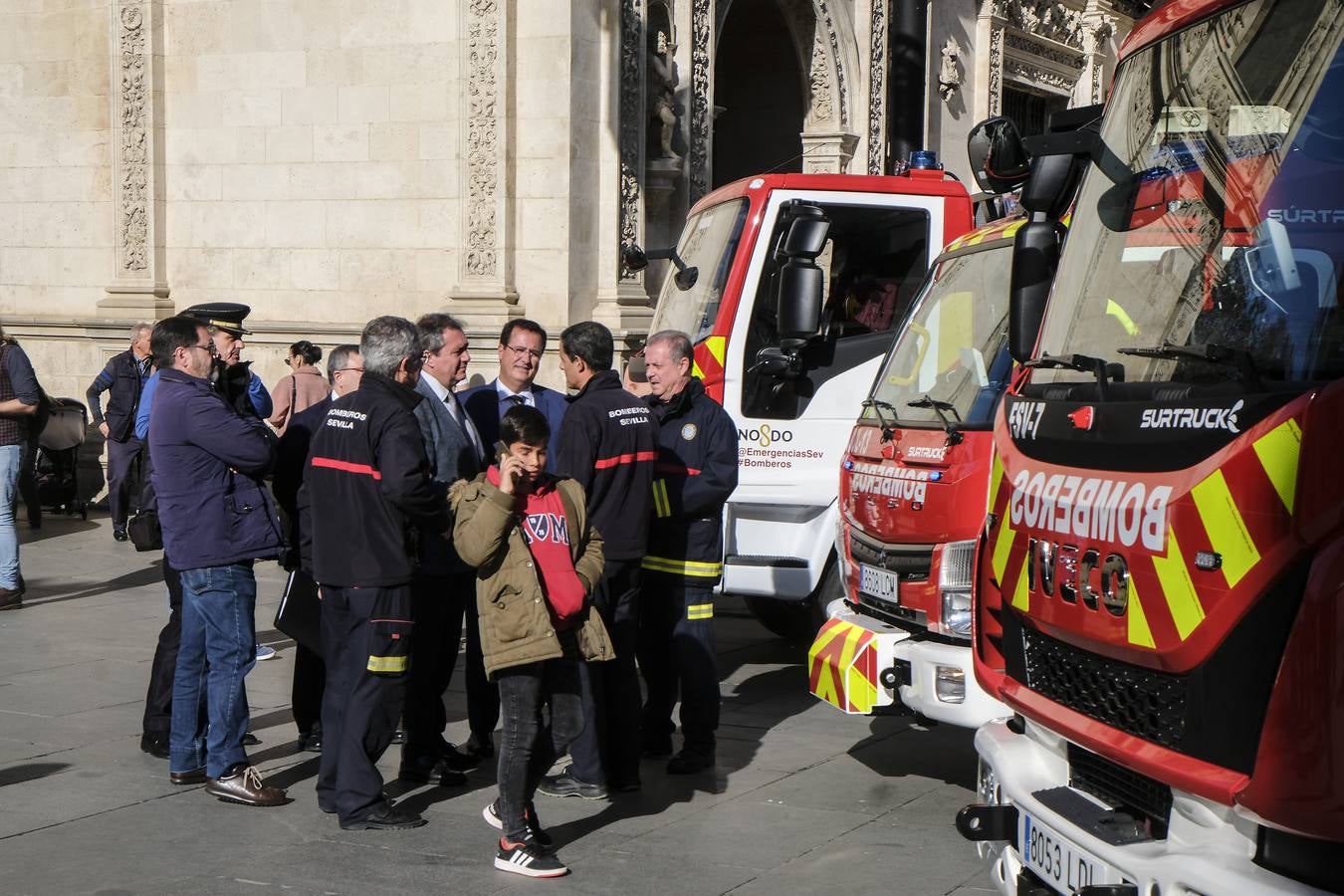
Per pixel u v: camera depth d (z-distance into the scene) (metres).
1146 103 4.88
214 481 6.70
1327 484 3.56
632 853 6.16
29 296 18.05
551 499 6.01
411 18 15.80
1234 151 4.34
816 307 8.70
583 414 6.89
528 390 8.12
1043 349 5.09
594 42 15.44
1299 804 3.53
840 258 9.63
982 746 5.06
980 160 7.98
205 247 17.08
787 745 8.01
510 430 5.78
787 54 20.53
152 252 17.19
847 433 9.52
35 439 11.66
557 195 15.18
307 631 7.00
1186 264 4.41
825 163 20.09
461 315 15.29
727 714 8.72
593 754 6.93
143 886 5.71
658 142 16.31
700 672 7.38
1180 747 3.93
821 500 9.39
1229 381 3.99
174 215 17.22
